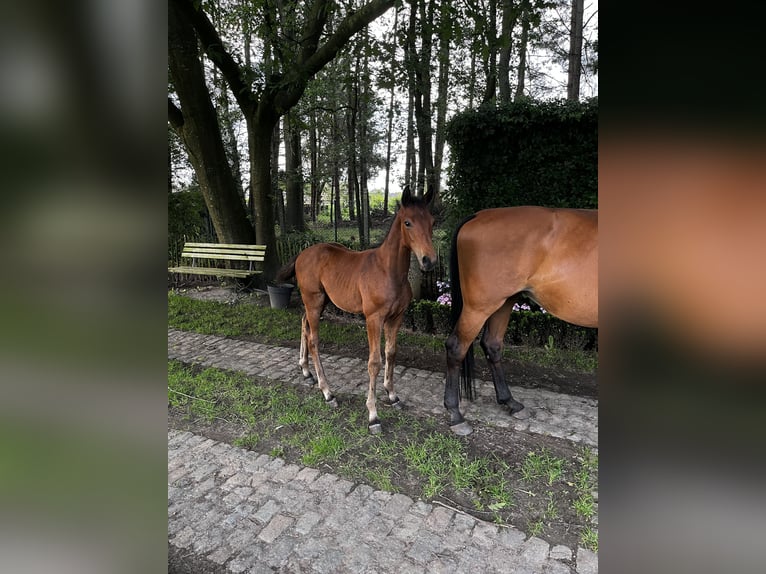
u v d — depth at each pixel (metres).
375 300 2.77
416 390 3.37
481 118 4.52
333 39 5.32
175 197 7.84
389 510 2.07
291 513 2.06
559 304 2.54
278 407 3.11
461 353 2.81
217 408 3.10
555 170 4.45
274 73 5.80
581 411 2.99
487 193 4.74
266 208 6.64
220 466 2.42
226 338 4.74
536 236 2.50
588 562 1.77
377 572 1.74
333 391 3.38
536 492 2.19
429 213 2.57
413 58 6.24
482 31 4.30
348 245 7.61
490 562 1.77
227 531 1.96
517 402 2.97
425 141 8.30
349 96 7.86
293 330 4.97
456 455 2.47
